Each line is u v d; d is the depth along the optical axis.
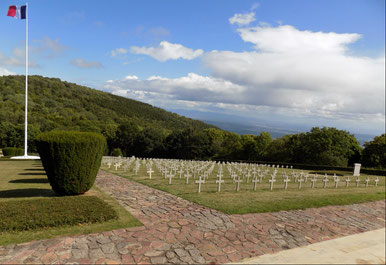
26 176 17.56
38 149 10.23
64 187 10.45
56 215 7.14
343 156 44.22
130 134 76.06
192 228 7.15
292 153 48.38
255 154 58.53
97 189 12.34
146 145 72.56
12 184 14.03
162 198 10.49
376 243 7.13
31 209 7.57
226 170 26.08
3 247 5.69
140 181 15.45
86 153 10.52
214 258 5.70
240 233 7.05
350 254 6.34
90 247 5.84
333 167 33.69
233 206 9.24
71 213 7.36
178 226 7.24
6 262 5.12
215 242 6.43
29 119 72.12
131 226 7.09
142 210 8.62
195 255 5.77
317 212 9.42
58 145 10.01
